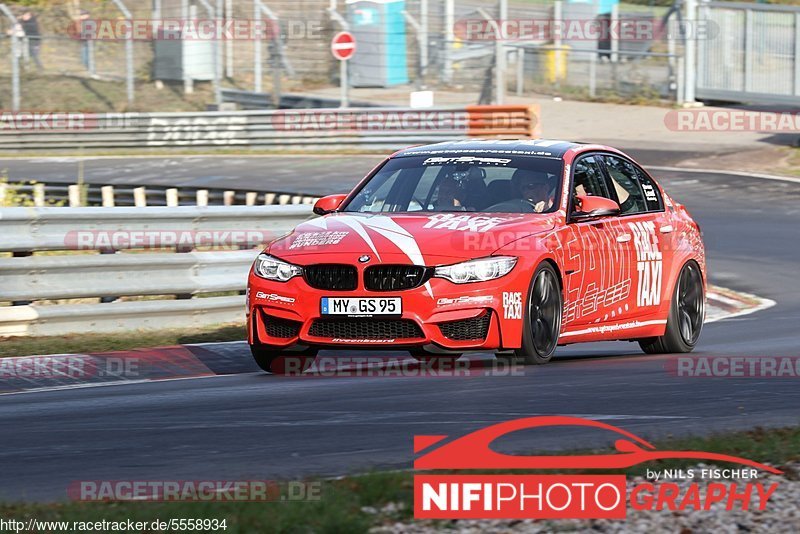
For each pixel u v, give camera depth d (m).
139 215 38.25
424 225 27.62
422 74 115.00
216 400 24.92
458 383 26.23
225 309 40.25
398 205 29.50
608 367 29.09
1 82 114.81
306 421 22.06
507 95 121.50
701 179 80.94
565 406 23.00
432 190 29.64
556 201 29.14
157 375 29.48
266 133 104.88
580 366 29.30
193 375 29.52
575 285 28.72
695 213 70.00
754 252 58.50
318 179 85.19
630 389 25.25
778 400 24.03
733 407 23.12
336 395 25.06
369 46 115.62
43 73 116.56
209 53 117.06
